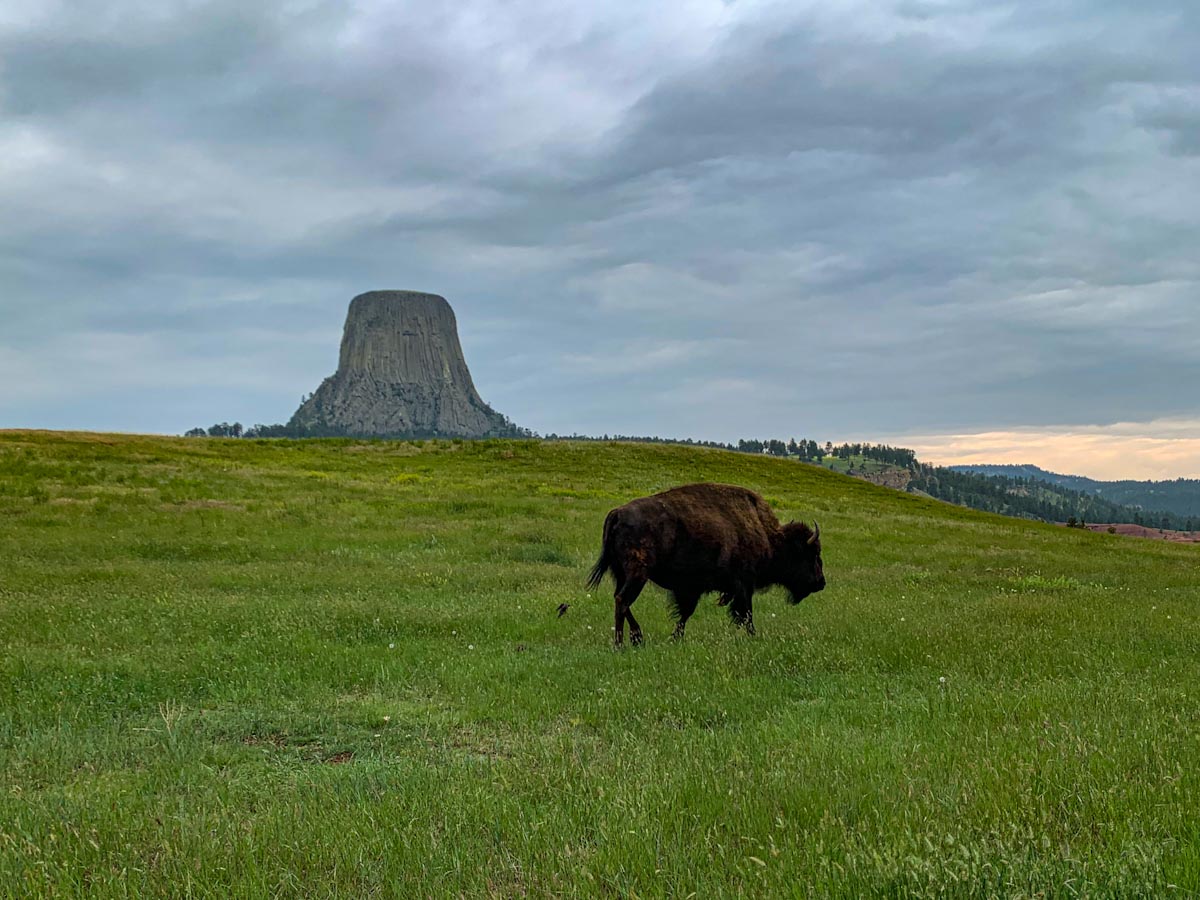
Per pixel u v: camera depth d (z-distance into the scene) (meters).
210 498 28.16
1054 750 5.16
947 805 4.20
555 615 12.45
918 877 3.16
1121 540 40.69
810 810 4.21
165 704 7.33
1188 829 3.76
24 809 4.54
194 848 3.88
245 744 6.38
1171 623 12.20
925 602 14.91
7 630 10.27
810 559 12.17
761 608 14.02
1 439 41.56
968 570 22.88
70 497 26.23
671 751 5.60
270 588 14.95
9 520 22.45
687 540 11.05
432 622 11.41
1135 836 3.68
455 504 29.30
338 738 6.52
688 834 3.97
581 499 34.50
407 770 5.35
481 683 8.20
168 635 10.12
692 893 3.25
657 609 13.32
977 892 3.13
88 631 10.25
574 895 3.31
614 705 7.28
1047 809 4.17
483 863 3.75
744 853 3.74
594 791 4.70
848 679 8.27
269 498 29.02
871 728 6.25
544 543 22.94
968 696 7.17
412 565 18.64
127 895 3.45
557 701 7.55
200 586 15.02
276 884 3.59
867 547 26.91
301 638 10.11
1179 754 5.04
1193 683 7.78
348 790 4.94
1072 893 3.09
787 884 3.27
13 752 5.94
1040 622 12.06
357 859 3.78
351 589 15.01
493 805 4.45
